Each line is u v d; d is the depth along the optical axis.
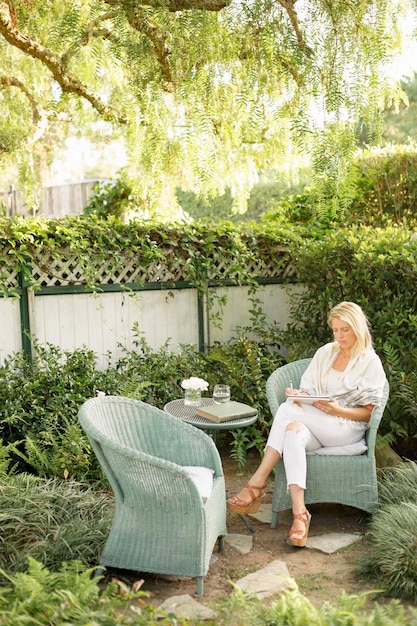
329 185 3.81
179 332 5.95
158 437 3.53
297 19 3.71
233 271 5.96
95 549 3.24
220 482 3.38
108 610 2.37
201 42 3.65
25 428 4.57
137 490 3.04
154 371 5.38
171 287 5.84
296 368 4.43
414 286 5.01
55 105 5.75
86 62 5.79
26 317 5.06
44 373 4.83
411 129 15.04
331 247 5.57
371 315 5.25
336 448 3.82
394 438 4.60
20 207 10.33
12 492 3.55
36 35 4.77
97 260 5.32
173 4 3.69
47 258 5.11
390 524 3.35
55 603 2.40
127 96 5.08
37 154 7.58
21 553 3.08
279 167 5.93
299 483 3.56
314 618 2.31
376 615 2.36
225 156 5.66
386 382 3.97
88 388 4.94
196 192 4.56
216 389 4.08
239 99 3.94
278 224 6.59
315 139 3.77
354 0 3.61
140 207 7.06
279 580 3.12
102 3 3.94
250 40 3.77
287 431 3.71
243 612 2.57
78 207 10.19
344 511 4.07
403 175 7.36
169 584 3.13
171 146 5.13
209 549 3.09
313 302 5.98
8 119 6.54
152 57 3.83
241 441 4.96
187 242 5.75
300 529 3.46
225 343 5.96
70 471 4.25
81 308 5.38
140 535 3.08
